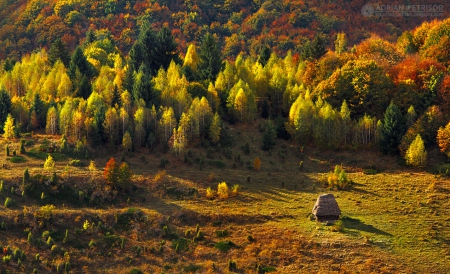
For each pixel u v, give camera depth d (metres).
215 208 121.88
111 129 143.00
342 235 113.69
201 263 107.94
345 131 147.00
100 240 111.88
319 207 118.19
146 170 134.38
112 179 125.12
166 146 142.25
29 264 104.75
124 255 109.38
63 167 131.00
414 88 154.88
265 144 147.00
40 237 110.94
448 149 137.88
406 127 144.88
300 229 115.56
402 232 115.06
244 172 137.00
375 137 145.38
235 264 106.62
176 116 152.75
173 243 112.31
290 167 141.00
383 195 127.31
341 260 107.81
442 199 125.31
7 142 140.88
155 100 155.62
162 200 124.88
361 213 121.12
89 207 121.00
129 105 151.25
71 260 107.00
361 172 137.88
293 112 150.88
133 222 116.75
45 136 144.38
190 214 119.56
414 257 108.62
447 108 148.75
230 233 115.06
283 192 128.75
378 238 113.00
